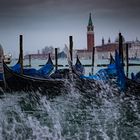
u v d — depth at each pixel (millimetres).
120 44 26938
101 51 154750
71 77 22672
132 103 19344
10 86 22250
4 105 19000
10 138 12039
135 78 22812
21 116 16031
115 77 23188
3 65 22109
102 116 16000
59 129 13367
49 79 22484
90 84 22078
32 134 12547
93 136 12625
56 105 19266
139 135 12734
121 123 14492
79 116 16062
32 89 22312
